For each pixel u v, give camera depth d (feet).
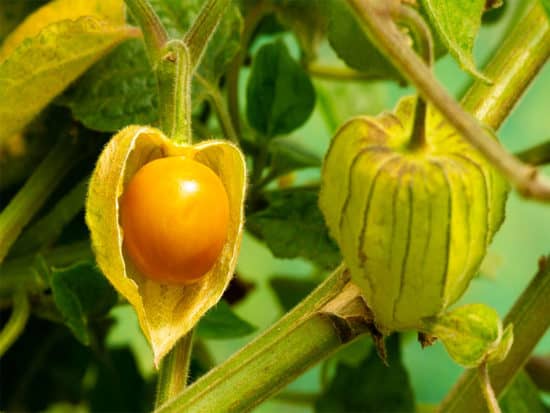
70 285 1.07
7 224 1.09
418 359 1.70
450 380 1.70
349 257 0.81
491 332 0.81
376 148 0.79
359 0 0.72
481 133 0.69
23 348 1.31
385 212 0.79
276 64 1.16
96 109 1.06
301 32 1.23
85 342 1.08
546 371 1.23
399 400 1.26
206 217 0.82
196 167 0.83
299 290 1.33
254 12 1.18
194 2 1.08
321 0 1.16
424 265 0.80
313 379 1.77
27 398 1.33
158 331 0.85
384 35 0.71
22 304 1.13
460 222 0.79
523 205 1.84
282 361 0.86
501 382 1.01
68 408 1.35
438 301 0.81
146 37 0.89
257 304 1.67
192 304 0.85
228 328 1.10
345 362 1.27
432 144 0.80
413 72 0.71
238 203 0.85
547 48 0.93
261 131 1.17
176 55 0.87
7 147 1.19
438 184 0.78
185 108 0.85
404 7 0.74
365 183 0.79
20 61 0.98
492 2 0.97
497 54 0.94
